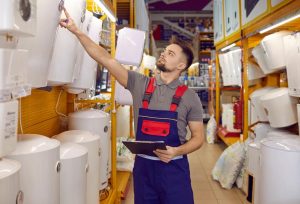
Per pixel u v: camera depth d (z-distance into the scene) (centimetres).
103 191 304
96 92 401
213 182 452
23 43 135
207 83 1102
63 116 292
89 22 232
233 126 613
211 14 1448
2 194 108
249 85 516
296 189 243
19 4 108
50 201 152
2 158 126
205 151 642
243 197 395
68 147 190
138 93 213
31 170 144
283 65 363
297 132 384
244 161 414
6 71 109
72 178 181
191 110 207
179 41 213
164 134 200
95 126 271
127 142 189
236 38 521
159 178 206
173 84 208
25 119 213
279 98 352
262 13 370
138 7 534
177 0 1395
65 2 183
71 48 195
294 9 284
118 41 282
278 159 246
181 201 207
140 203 215
